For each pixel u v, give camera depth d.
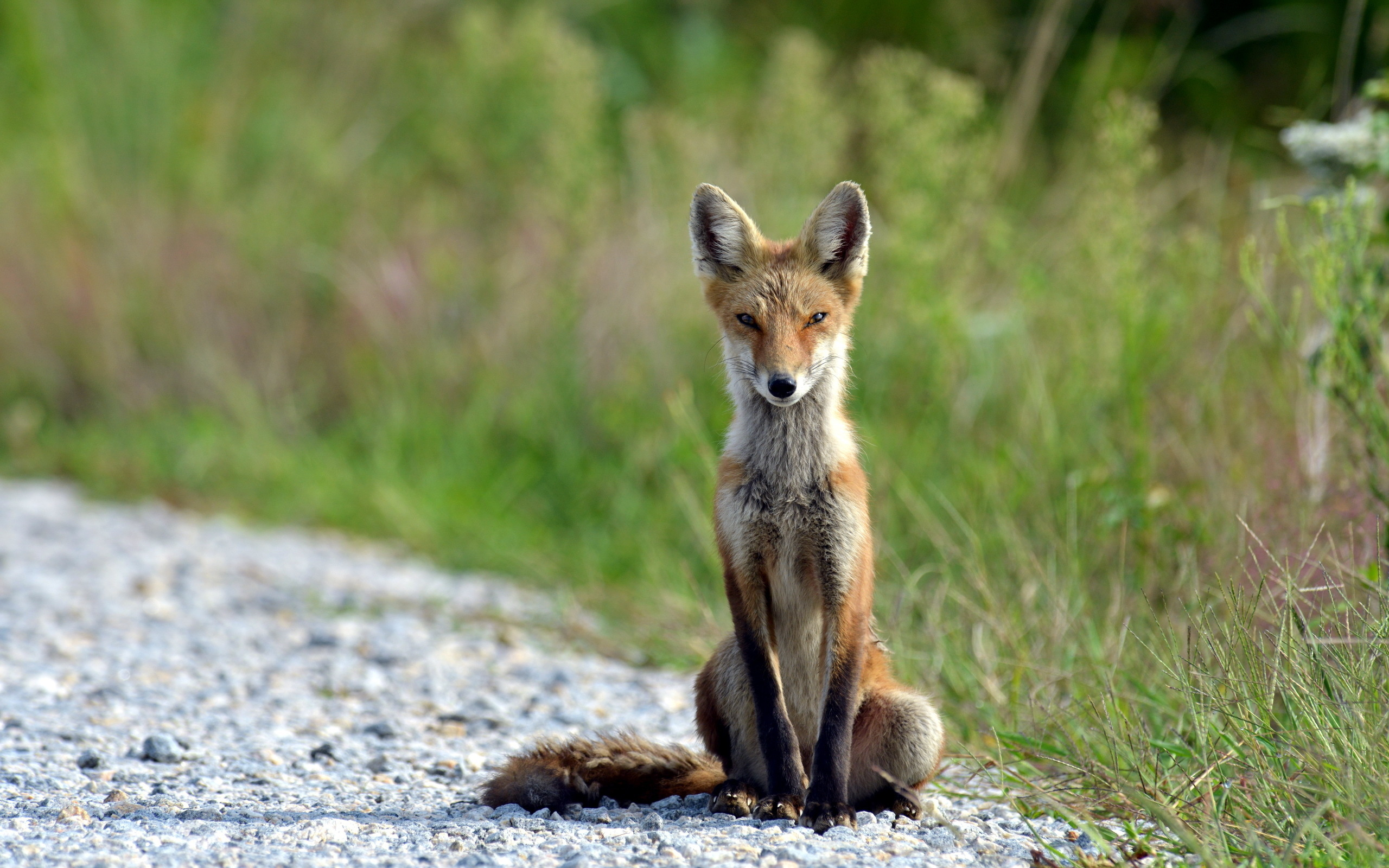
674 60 24.17
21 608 12.38
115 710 9.10
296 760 8.08
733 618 7.05
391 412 18.03
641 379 15.62
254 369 19.86
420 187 21.70
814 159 15.85
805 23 23.72
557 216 17.28
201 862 5.64
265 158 22.69
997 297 14.23
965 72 21.00
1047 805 6.84
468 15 20.86
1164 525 9.62
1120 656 8.35
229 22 24.69
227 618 12.37
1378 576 7.66
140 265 20.98
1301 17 19.83
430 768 7.97
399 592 13.60
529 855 5.82
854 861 5.66
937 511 11.24
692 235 7.79
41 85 23.98
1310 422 9.84
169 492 18.25
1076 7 20.73
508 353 17.55
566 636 11.80
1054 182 16.98
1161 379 11.32
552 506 15.55
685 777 7.28
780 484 7.00
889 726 7.00
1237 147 17.61
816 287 7.36
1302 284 10.70
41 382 21.28
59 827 6.29
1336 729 6.11
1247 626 7.10
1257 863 5.61
